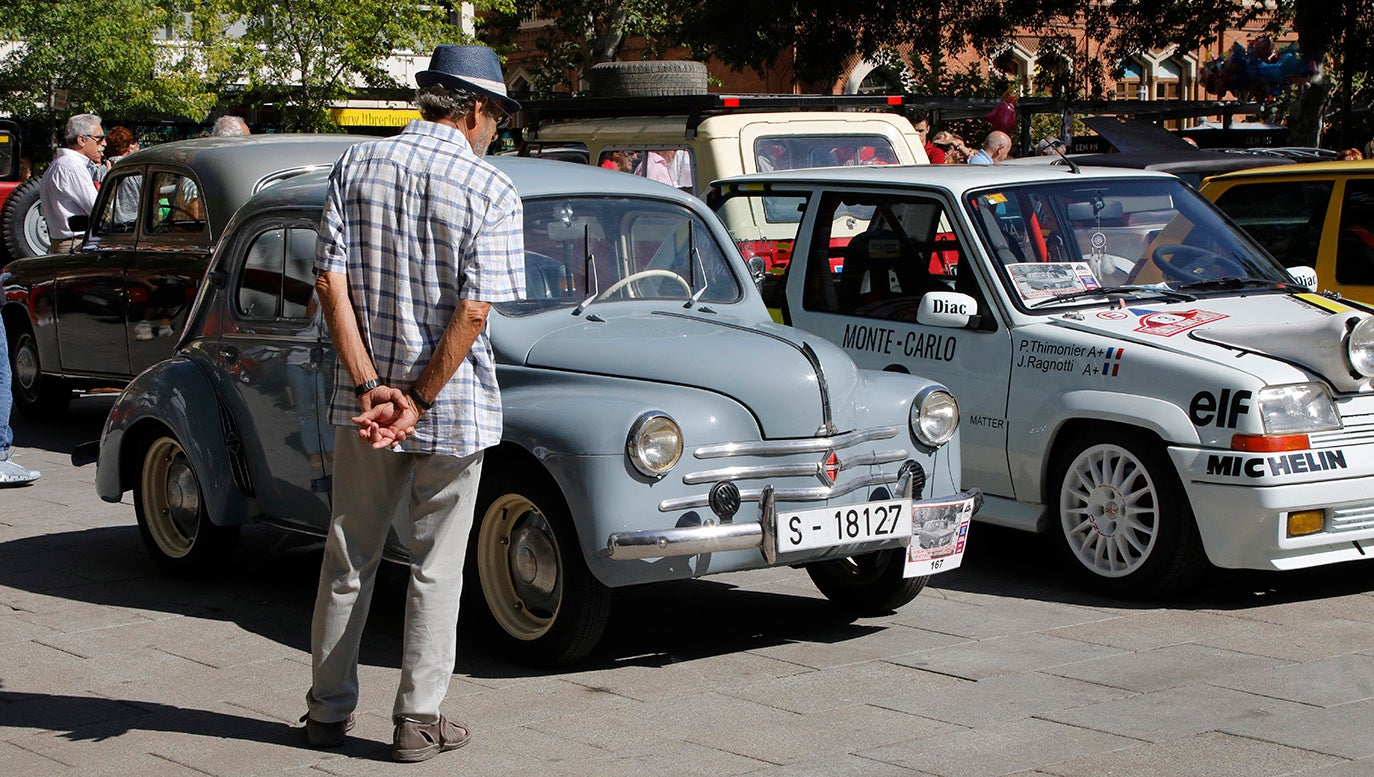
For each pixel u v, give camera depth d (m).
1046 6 25.31
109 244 10.45
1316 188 9.20
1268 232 9.38
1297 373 6.21
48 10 26.09
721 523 5.27
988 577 6.96
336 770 4.51
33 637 6.00
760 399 5.37
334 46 28.80
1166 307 6.93
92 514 8.39
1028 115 16.67
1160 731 4.73
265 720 4.99
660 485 5.18
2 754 4.68
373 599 6.58
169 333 9.83
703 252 6.58
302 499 6.25
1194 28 25.02
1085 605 6.41
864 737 4.73
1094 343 6.60
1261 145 23.48
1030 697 5.12
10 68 26.70
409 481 4.81
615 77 14.02
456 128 4.52
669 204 6.55
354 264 4.43
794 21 25.83
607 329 5.88
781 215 8.21
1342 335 6.20
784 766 4.48
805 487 5.41
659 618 6.27
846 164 11.92
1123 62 25.81
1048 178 7.52
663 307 6.25
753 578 6.96
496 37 39.91
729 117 11.50
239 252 6.58
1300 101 21.70
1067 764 4.45
